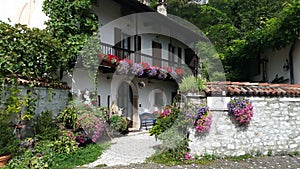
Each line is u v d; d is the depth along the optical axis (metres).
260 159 5.99
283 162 5.76
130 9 10.80
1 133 5.19
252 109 6.12
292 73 9.75
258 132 6.31
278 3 15.92
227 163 5.64
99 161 5.97
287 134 6.52
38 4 9.43
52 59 7.29
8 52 6.10
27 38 6.49
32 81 6.43
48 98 7.14
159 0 15.76
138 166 5.50
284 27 9.18
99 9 10.66
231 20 17.89
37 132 6.30
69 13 8.54
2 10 9.95
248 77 12.99
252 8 16.89
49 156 5.36
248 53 11.60
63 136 6.30
